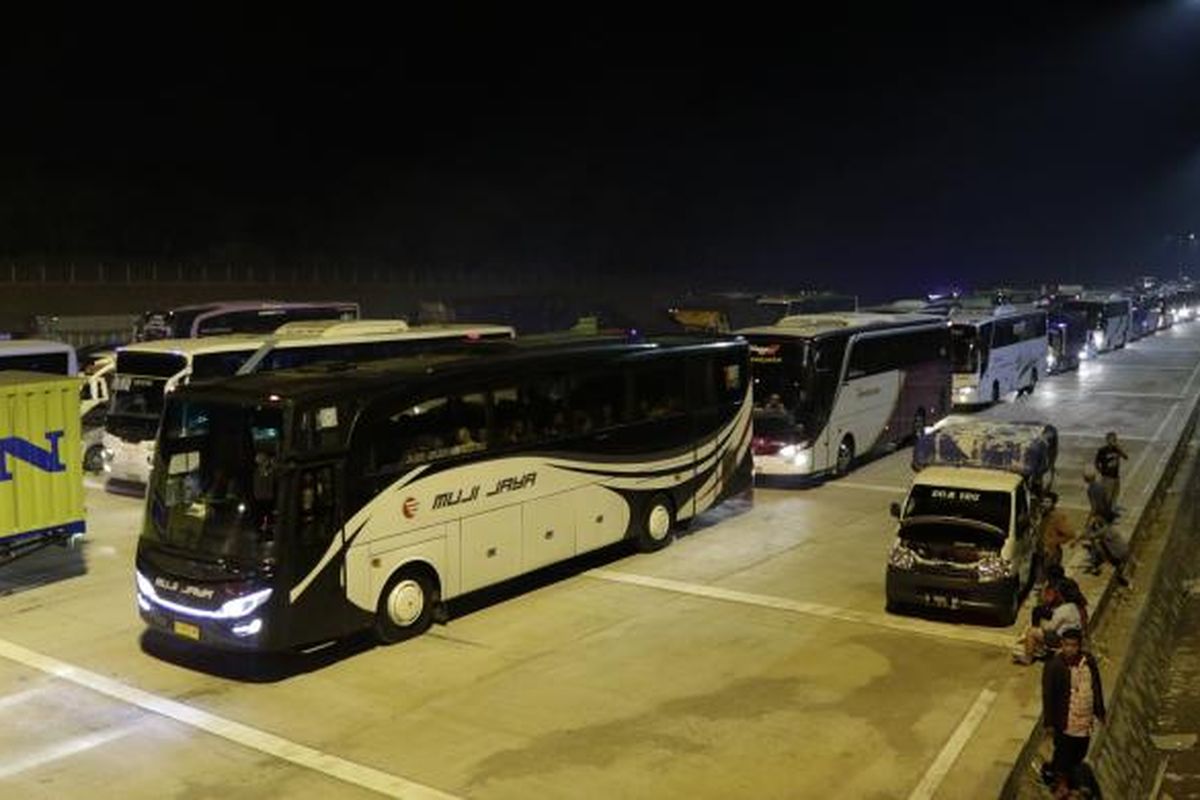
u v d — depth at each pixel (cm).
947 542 1447
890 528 1966
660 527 1811
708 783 984
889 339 2667
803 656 1310
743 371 2031
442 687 1216
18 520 1570
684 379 1859
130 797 967
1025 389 3906
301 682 1234
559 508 1594
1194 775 1296
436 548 1395
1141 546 1950
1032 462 1691
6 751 1062
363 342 2438
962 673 1255
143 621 1391
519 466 1520
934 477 1541
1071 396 3903
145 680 1245
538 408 1562
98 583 1633
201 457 1270
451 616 1467
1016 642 1356
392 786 983
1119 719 1315
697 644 1353
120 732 1104
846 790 970
